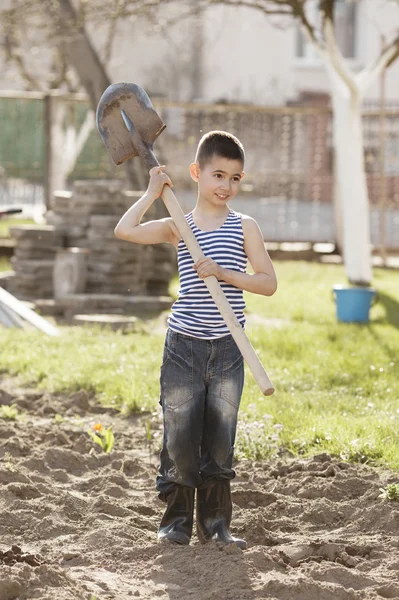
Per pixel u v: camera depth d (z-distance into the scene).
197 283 6.41
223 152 6.43
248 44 52.31
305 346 14.54
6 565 5.97
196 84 52.03
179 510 6.67
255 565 6.22
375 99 51.38
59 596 5.54
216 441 6.50
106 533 6.84
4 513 7.10
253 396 10.93
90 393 11.73
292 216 36.88
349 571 6.10
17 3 24.12
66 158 27.88
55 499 7.54
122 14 21.69
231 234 6.50
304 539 6.90
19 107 29.52
